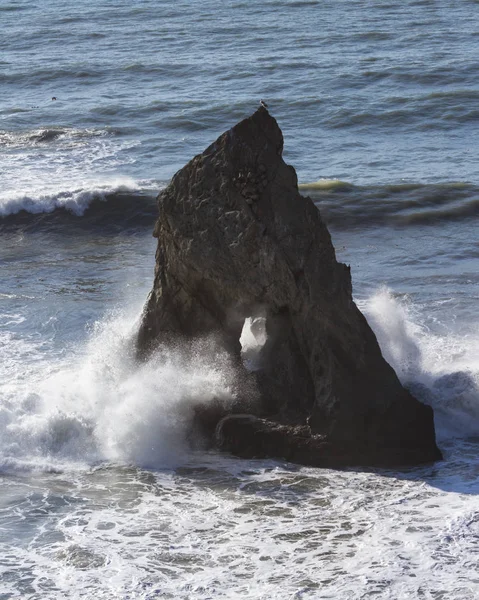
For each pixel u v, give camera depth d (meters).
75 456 39.56
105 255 70.56
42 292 60.97
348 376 39.03
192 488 36.75
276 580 30.02
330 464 38.41
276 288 40.31
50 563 31.27
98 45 154.25
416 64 134.62
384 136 104.75
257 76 131.25
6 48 154.38
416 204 79.94
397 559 30.94
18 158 96.62
